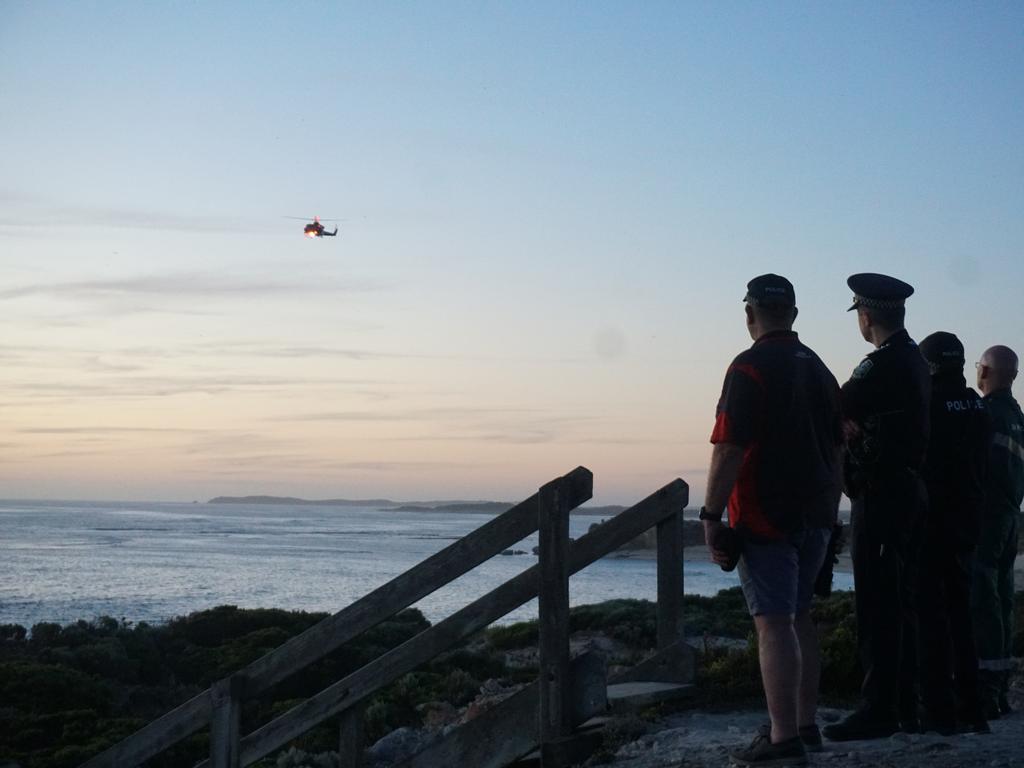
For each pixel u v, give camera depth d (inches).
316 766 423.5
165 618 2096.5
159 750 254.4
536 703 230.1
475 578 3742.6
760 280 195.6
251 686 246.2
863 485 214.1
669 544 264.4
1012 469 257.6
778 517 184.7
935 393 234.8
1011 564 264.1
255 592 2930.6
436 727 424.5
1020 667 335.3
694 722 243.0
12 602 2450.8
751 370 185.2
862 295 218.2
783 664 184.4
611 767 210.8
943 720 221.3
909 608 221.1
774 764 184.1
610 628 841.5
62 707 751.1
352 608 237.0
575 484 229.5
